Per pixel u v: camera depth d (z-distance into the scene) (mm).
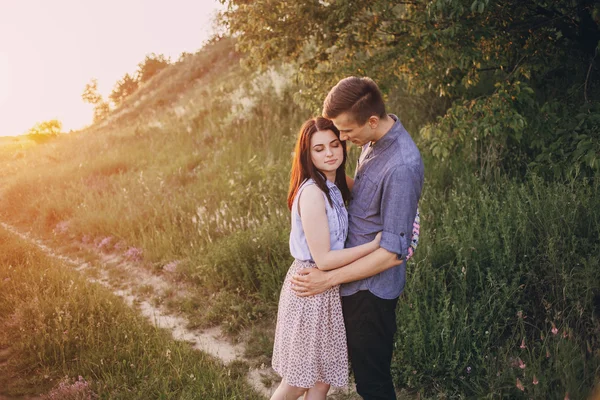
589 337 3010
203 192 7785
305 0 5262
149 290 5336
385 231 2158
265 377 3498
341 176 2471
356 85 2123
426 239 4035
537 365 2785
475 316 3188
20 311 4312
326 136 2281
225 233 5930
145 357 3570
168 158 10977
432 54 4852
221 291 4758
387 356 2404
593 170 4379
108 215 7789
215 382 3250
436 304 3535
